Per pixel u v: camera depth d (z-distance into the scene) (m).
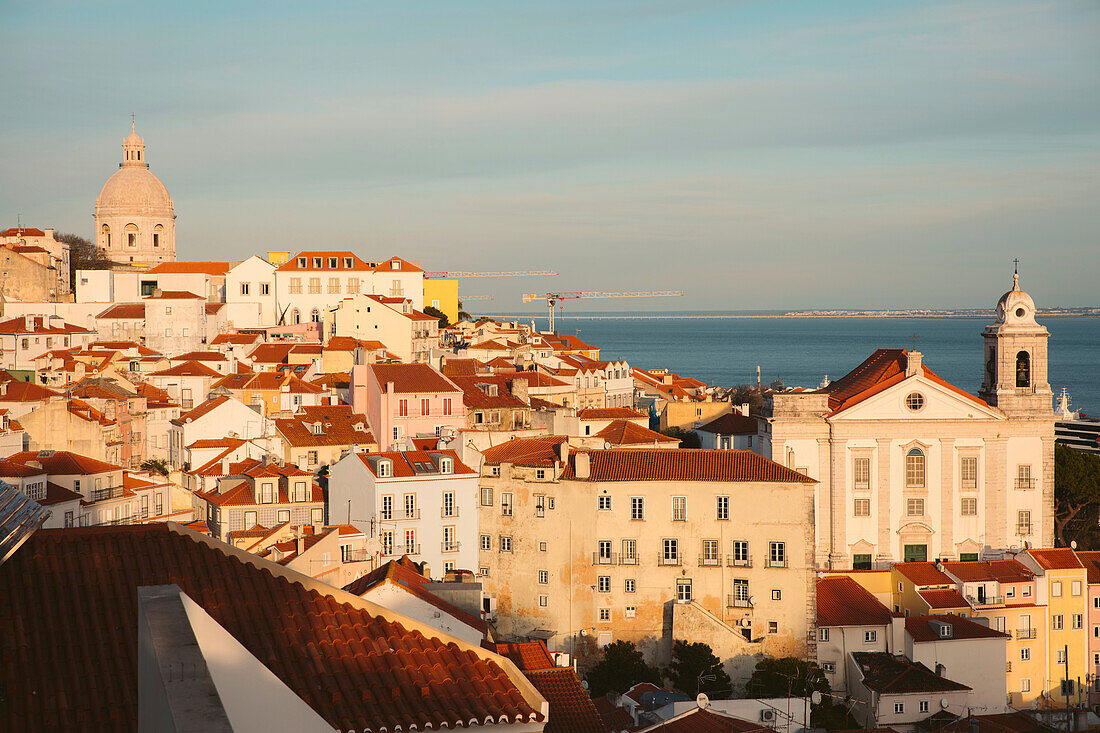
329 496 136.88
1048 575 133.00
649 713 94.38
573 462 131.00
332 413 165.38
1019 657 131.00
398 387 163.75
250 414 163.12
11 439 134.62
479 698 29.64
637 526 127.62
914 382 160.75
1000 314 165.38
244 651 26.02
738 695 121.12
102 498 126.75
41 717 26.97
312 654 29.84
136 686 27.95
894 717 113.69
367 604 32.16
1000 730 109.12
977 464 161.38
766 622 125.19
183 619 24.89
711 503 127.06
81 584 31.16
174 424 169.62
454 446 137.38
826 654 124.12
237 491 136.50
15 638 29.00
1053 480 162.62
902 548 160.38
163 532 33.91
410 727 28.11
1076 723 121.38
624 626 127.50
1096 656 133.75
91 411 151.50
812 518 125.25
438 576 130.00
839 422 159.62
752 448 172.25
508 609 130.75
